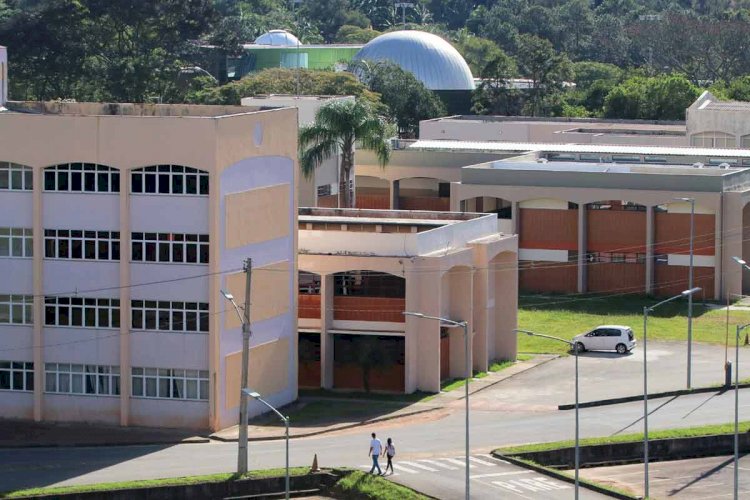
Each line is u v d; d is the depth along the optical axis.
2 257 119.44
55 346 118.88
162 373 117.12
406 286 127.56
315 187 179.00
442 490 99.12
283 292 124.62
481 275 136.50
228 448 111.31
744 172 177.75
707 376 135.00
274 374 123.75
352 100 188.88
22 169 118.69
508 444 111.62
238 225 117.94
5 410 120.44
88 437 114.31
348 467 104.19
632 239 175.00
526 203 178.38
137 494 97.81
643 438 111.06
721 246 171.38
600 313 165.00
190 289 116.06
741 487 103.94
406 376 128.50
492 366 139.75
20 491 97.12
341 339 131.25
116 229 117.12
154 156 115.81
